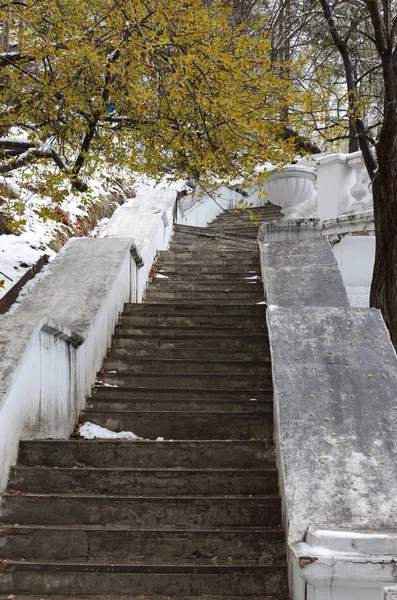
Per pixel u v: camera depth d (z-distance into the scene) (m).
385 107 6.94
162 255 11.60
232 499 4.57
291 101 6.58
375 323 5.32
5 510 4.63
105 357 7.28
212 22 6.09
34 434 5.26
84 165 7.69
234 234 14.15
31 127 6.83
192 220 15.68
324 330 5.25
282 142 6.76
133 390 6.56
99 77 6.85
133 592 4.11
